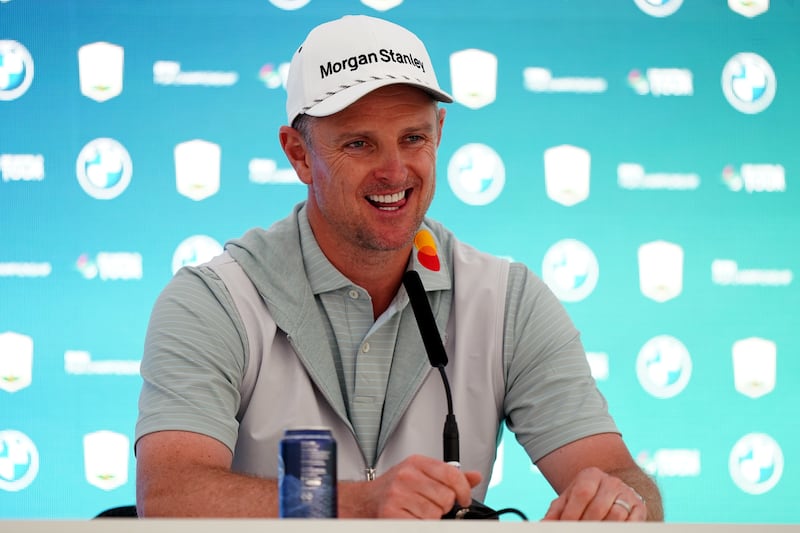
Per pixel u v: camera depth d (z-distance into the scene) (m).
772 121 12.09
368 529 4.50
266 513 6.39
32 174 11.55
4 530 4.52
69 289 11.48
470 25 12.00
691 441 11.78
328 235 7.89
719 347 11.88
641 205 11.95
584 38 12.05
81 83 11.67
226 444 7.22
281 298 7.82
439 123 8.37
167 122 11.69
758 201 12.00
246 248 8.06
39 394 11.37
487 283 8.15
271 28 11.84
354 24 7.96
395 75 7.66
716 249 11.95
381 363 7.86
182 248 11.60
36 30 11.67
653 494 7.06
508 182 11.91
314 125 7.77
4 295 11.44
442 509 5.98
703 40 12.12
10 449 11.31
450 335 8.05
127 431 11.39
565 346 8.02
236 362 7.62
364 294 7.88
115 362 11.45
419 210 7.79
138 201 11.61
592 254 11.88
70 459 11.34
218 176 11.68
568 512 6.20
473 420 7.90
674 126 12.02
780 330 11.90
